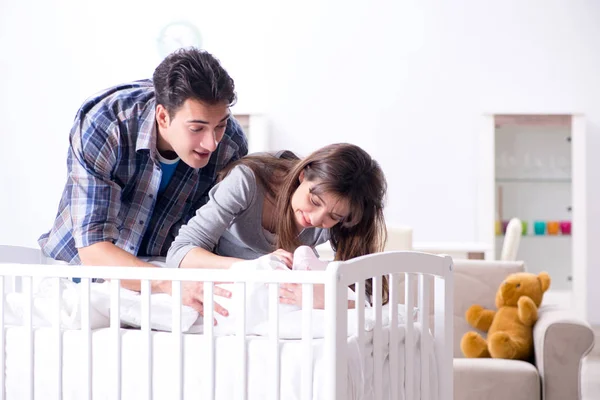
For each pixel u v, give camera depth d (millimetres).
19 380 1985
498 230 6430
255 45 6672
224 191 2275
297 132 6684
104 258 2248
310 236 2363
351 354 1814
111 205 2340
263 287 1925
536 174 6391
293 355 1791
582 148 6250
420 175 6660
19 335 1984
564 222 6383
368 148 6668
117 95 2375
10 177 6715
